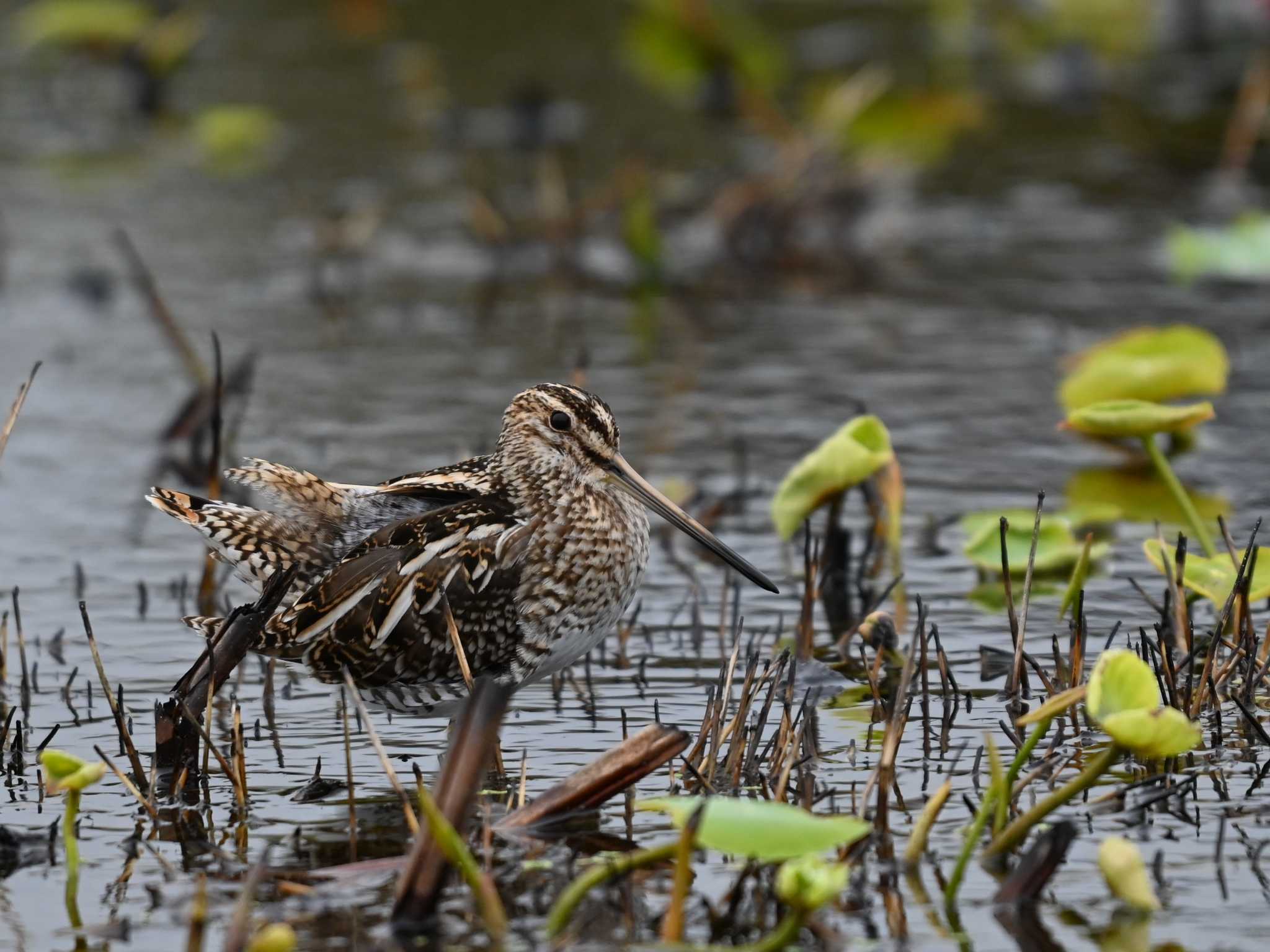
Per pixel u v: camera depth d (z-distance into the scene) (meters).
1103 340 17.44
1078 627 10.33
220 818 9.23
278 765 9.92
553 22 29.61
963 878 8.30
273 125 24.92
